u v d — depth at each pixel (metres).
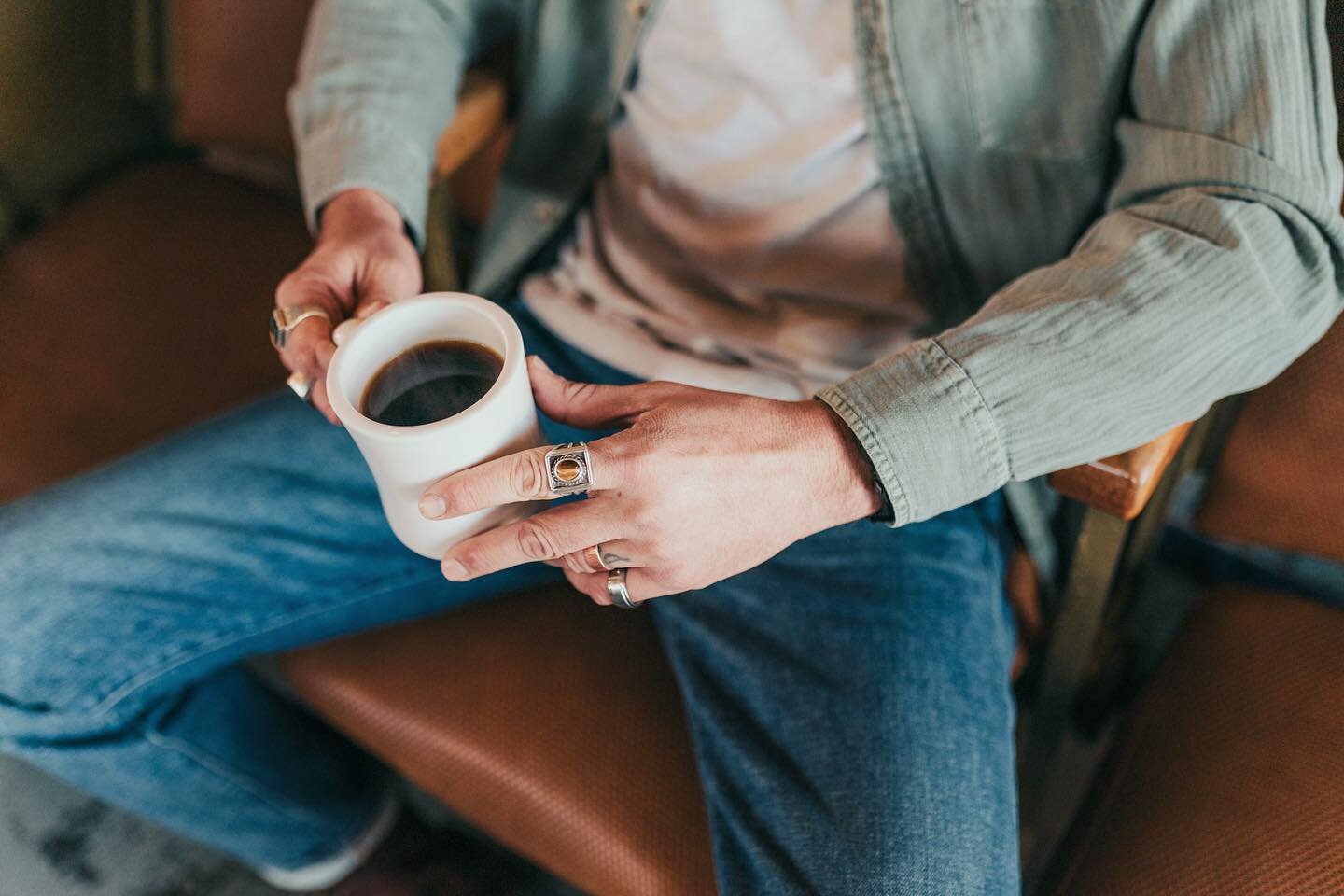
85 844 1.18
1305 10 0.56
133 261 1.16
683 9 0.75
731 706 0.69
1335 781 0.65
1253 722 0.70
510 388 0.48
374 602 0.80
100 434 1.03
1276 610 0.77
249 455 0.81
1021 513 0.74
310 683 0.81
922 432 0.54
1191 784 0.68
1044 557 0.78
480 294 0.93
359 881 1.03
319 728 0.99
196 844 1.17
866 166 0.72
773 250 0.77
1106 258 0.58
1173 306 0.55
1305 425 0.71
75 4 1.25
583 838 0.71
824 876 0.59
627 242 0.85
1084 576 0.67
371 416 0.51
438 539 0.54
